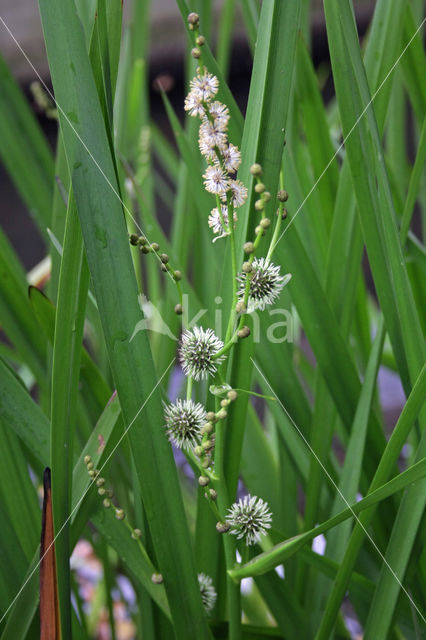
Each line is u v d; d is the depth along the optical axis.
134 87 0.95
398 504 0.62
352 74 0.58
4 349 0.78
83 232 0.51
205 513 0.63
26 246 2.61
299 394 0.66
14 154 0.80
